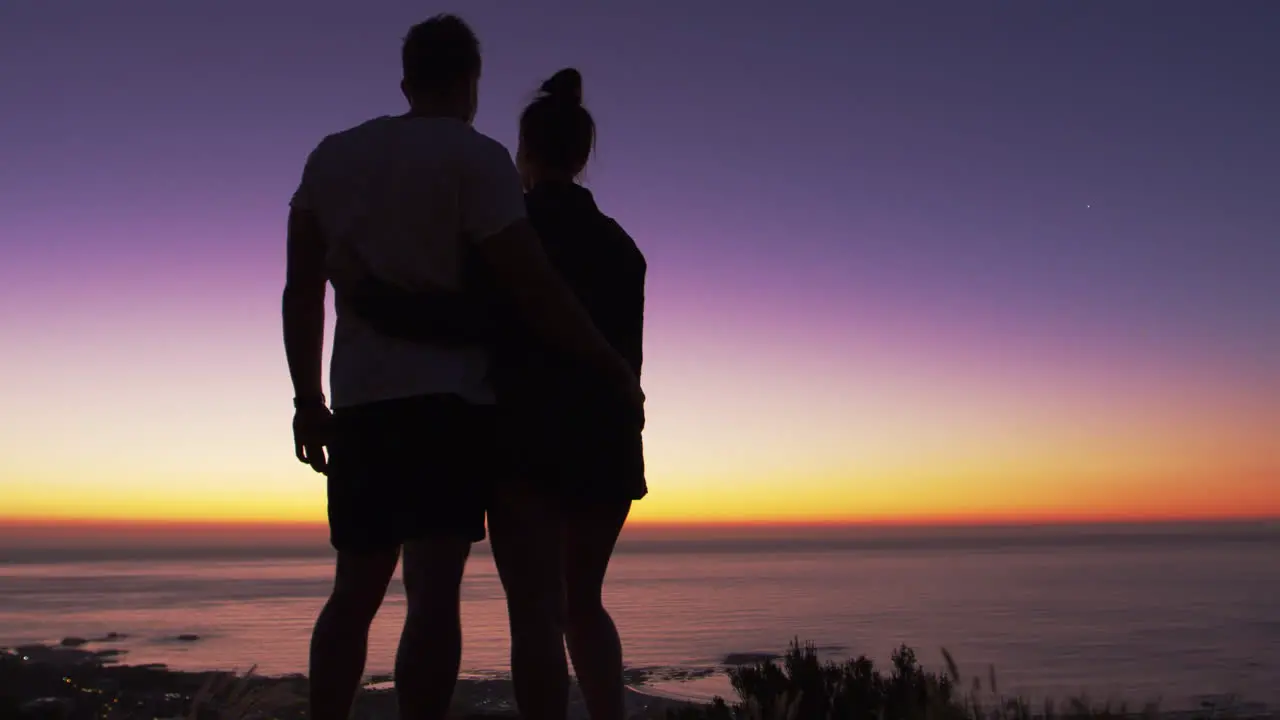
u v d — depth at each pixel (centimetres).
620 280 229
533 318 191
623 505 229
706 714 459
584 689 236
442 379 188
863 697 376
